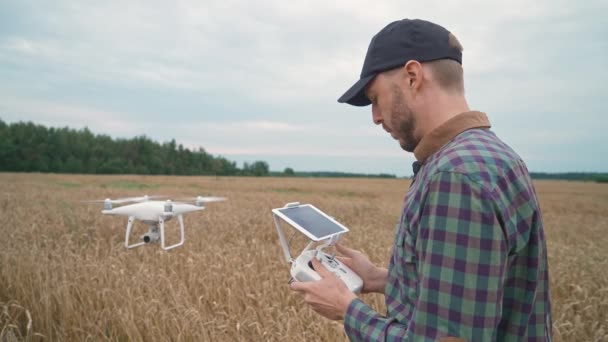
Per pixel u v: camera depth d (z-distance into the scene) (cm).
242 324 393
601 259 758
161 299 441
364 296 466
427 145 127
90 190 2444
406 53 130
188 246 716
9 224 884
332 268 175
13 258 548
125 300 419
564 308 441
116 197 1981
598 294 512
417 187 125
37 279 463
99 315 410
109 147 8300
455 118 124
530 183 122
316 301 147
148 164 8425
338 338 377
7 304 415
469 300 102
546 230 1369
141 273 512
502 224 106
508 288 121
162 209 396
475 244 103
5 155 6994
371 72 137
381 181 6003
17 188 2478
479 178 107
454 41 132
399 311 129
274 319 427
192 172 8888
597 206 2512
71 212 1176
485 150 114
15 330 398
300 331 394
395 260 137
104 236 905
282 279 512
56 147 7606
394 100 134
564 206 2478
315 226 192
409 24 132
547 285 128
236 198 2155
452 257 104
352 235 901
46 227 890
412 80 129
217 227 980
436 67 129
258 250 696
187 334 370
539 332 125
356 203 2062
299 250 729
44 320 407
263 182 4753
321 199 2262
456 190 106
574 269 615
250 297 465
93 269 521
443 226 106
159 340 373
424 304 108
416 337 109
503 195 108
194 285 491
